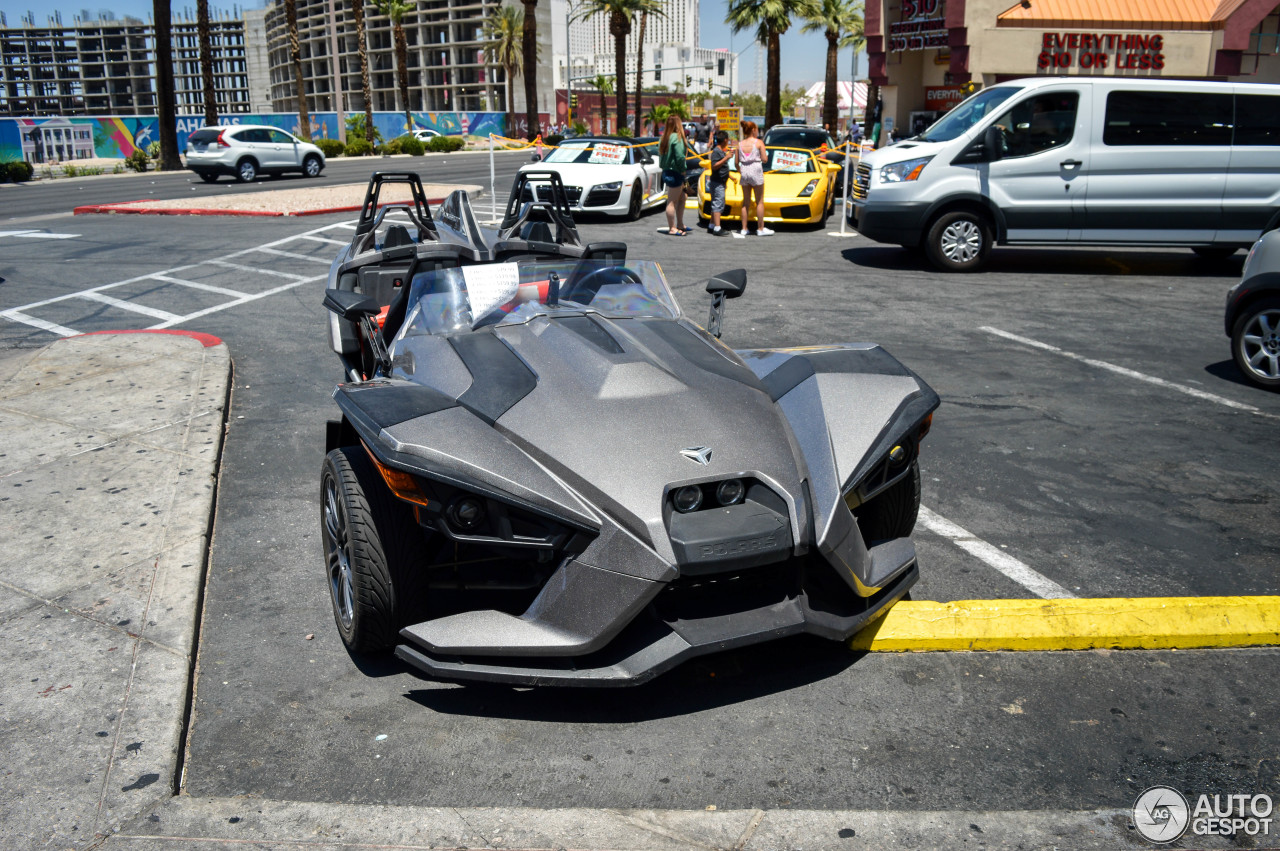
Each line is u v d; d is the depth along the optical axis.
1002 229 10.39
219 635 3.21
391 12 70.25
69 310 8.61
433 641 2.66
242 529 4.07
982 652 3.11
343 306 3.51
